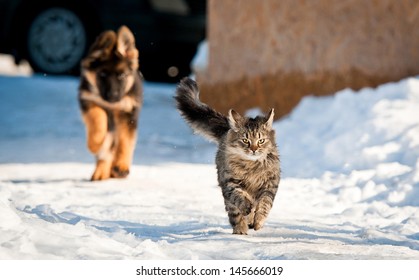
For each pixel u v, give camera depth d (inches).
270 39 708.7
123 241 303.9
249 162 350.9
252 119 359.3
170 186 500.1
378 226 391.9
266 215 350.9
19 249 268.2
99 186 497.7
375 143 539.2
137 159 626.8
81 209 405.7
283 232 348.2
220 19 746.8
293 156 570.3
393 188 458.6
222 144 366.9
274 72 705.6
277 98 704.4
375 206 428.5
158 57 970.1
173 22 954.7
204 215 396.8
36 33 989.8
